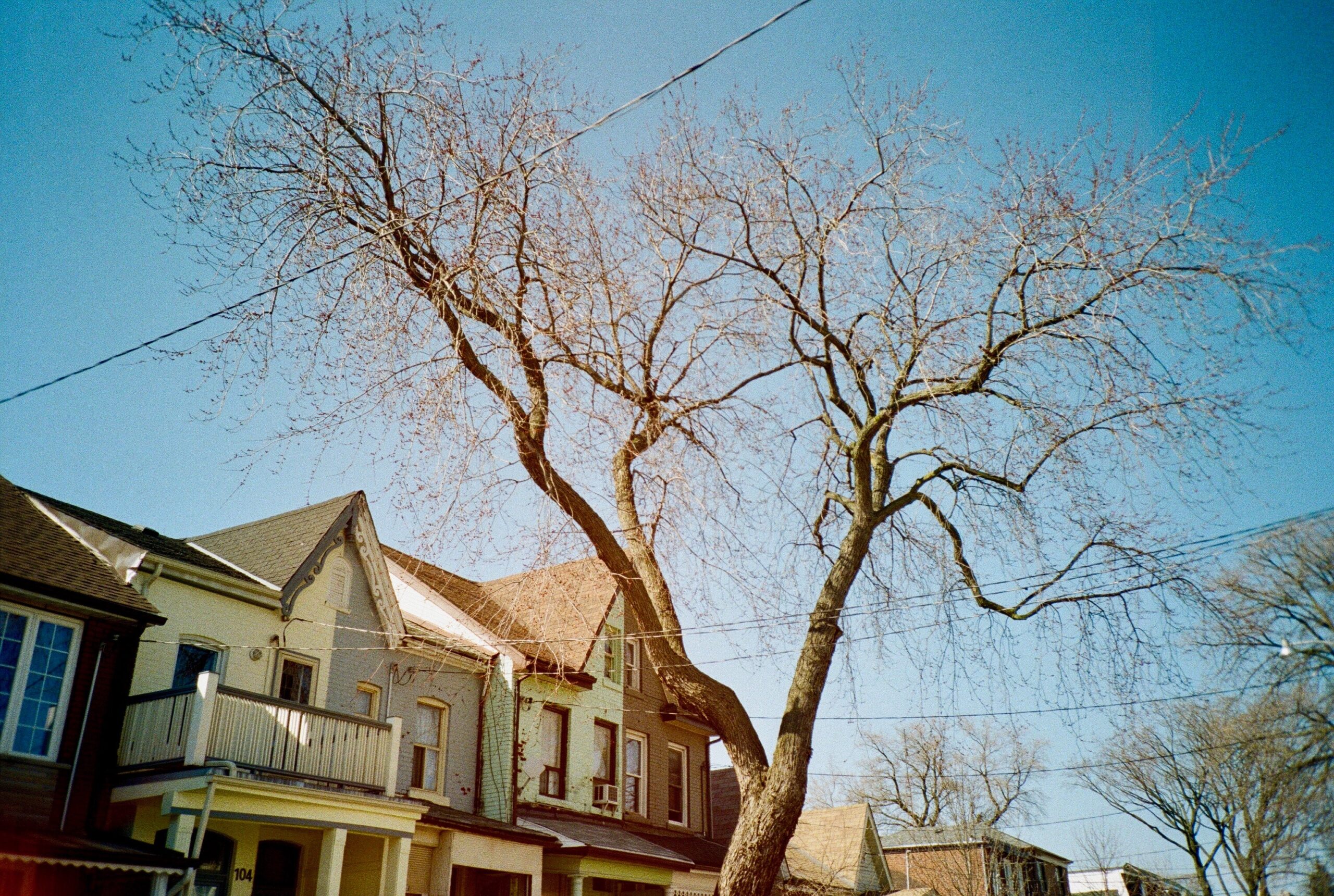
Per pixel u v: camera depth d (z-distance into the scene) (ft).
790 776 39.50
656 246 43.39
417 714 68.64
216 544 67.92
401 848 55.83
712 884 86.02
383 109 40.65
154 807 48.57
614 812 81.97
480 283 38.06
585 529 41.32
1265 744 57.98
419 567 82.99
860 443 44.11
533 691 76.18
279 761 50.42
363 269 37.58
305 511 68.23
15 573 44.88
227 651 56.24
